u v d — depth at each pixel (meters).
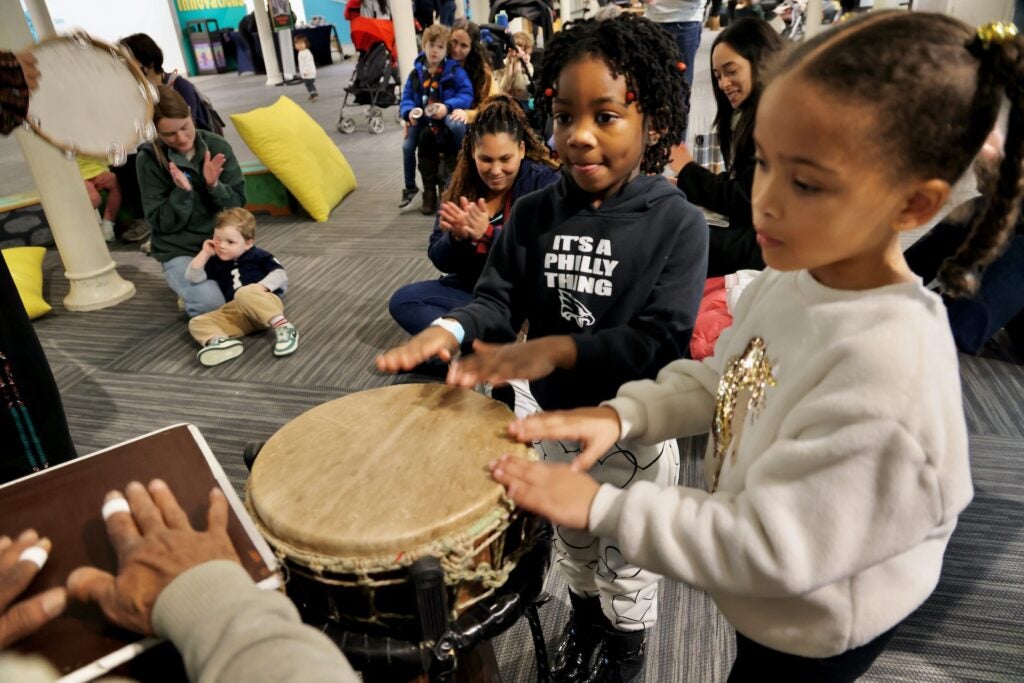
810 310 0.61
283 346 2.62
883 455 0.53
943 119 0.49
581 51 0.87
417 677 0.79
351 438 0.86
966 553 1.56
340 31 12.48
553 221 1.06
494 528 0.74
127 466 0.76
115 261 3.80
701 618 1.43
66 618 0.58
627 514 0.64
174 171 2.82
